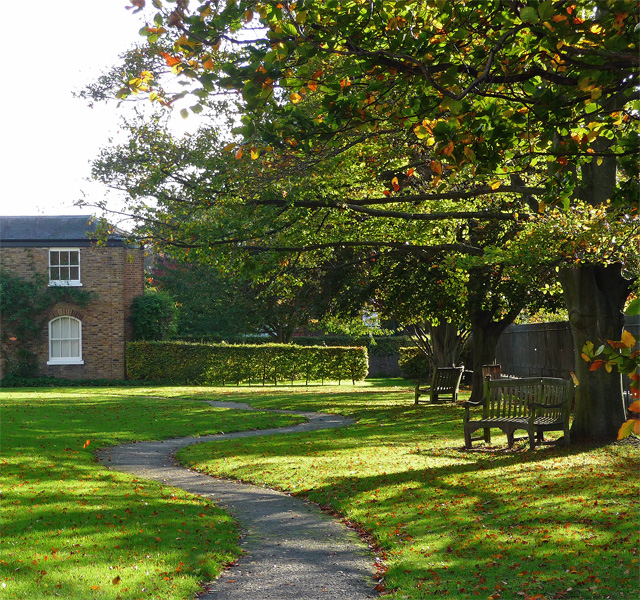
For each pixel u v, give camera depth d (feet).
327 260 62.59
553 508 25.13
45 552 20.07
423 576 18.60
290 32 17.07
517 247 41.50
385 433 49.42
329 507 27.71
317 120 21.62
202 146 43.55
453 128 17.30
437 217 43.68
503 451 39.40
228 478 34.58
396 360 139.64
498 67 18.11
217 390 95.76
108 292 109.81
